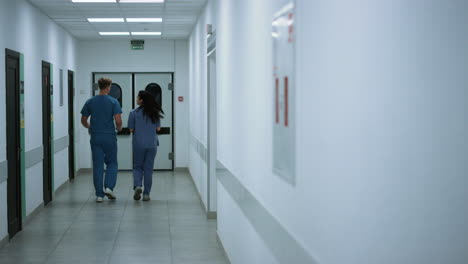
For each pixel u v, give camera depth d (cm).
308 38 216
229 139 475
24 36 673
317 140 205
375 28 148
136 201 817
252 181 354
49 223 659
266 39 302
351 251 168
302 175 227
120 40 1169
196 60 920
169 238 586
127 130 1187
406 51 130
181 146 1196
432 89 119
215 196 689
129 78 1184
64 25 931
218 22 563
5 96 567
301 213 229
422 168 124
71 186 972
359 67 159
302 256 227
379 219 146
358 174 161
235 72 433
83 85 1162
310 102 214
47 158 809
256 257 338
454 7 111
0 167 534
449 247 114
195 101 955
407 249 131
